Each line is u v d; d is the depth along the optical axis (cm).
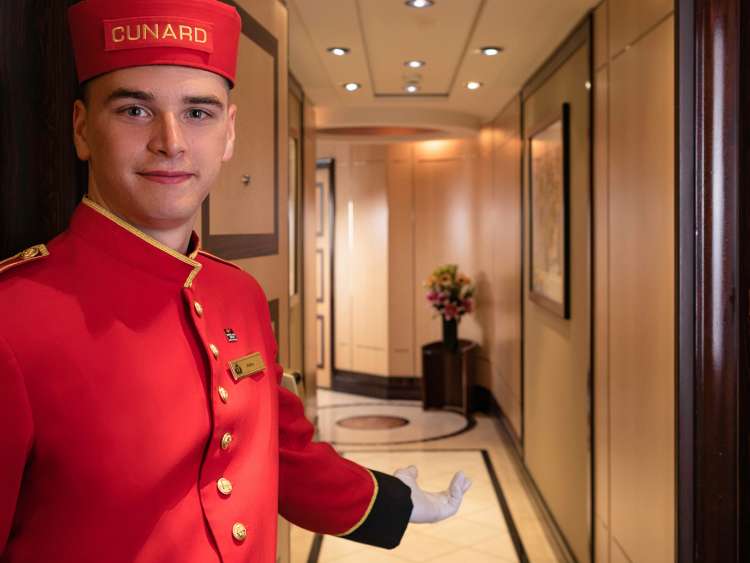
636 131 258
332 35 360
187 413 84
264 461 95
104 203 87
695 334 211
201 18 84
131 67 82
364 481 119
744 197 207
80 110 89
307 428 119
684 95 211
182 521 82
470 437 594
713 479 210
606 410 302
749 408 208
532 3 310
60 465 75
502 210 591
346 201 763
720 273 208
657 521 239
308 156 512
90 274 83
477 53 398
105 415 77
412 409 692
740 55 206
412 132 680
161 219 85
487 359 677
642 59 251
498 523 419
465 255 714
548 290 411
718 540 211
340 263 774
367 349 757
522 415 500
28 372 74
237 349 96
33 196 112
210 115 87
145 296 85
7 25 108
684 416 214
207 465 86
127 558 77
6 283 78
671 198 223
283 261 214
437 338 730
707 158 208
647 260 247
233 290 104
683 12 210
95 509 76
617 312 285
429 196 724
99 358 79
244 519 89
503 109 580
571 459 361
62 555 75
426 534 405
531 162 461
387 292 733
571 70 355
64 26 113
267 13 192
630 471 269
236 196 167
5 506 71
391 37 371
